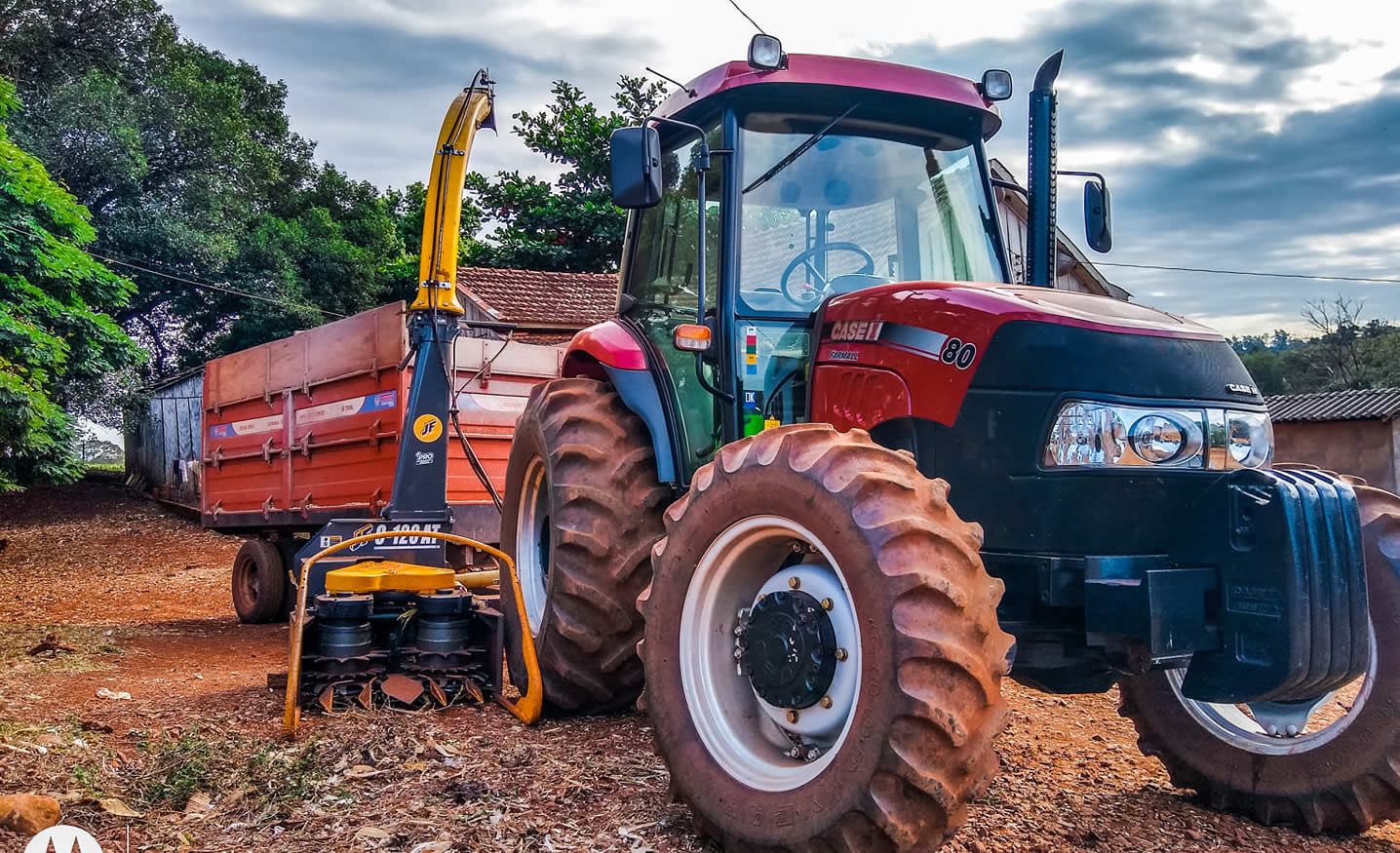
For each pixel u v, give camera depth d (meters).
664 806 3.44
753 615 3.15
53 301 15.75
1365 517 3.47
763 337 4.04
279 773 3.78
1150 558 3.23
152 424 26.86
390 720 4.51
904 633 2.59
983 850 3.18
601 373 5.32
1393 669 3.29
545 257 25.28
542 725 4.51
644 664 3.35
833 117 4.25
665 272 4.75
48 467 15.18
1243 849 3.32
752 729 3.19
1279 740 3.55
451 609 5.03
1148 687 3.91
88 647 7.29
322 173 34.31
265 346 9.52
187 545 19.56
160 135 27.73
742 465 3.19
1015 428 3.21
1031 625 3.36
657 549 3.42
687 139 4.71
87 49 28.78
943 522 2.79
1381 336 46.44
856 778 2.63
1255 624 2.99
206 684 5.78
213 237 26.50
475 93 6.39
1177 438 3.20
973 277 4.29
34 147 24.34
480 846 3.11
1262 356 50.94
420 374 6.20
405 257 31.42
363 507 7.96
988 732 2.62
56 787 3.64
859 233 4.23
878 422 3.49
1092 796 3.81
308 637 4.97
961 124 4.42
